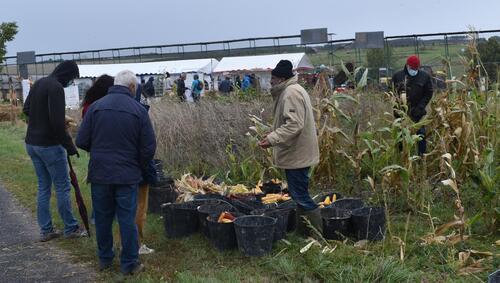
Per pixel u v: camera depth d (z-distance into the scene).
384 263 4.24
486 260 4.45
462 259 4.42
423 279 4.12
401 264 4.36
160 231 5.71
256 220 4.97
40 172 5.48
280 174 7.30
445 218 5.67
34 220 6.36
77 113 13.89
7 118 20.12
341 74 8.79
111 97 4.45
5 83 32.72
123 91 4.47
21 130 17.14
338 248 4.84
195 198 6.11
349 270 4.23
